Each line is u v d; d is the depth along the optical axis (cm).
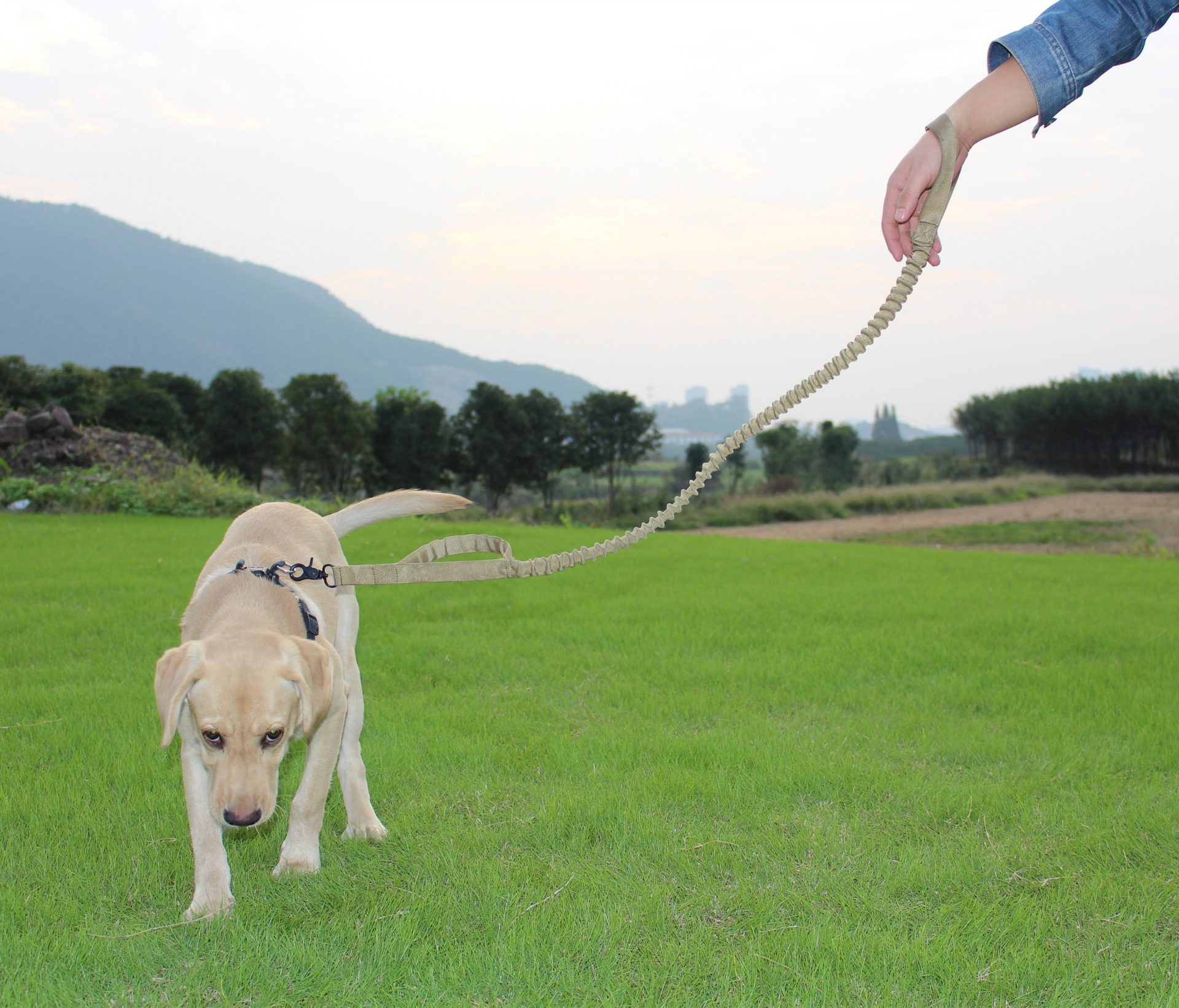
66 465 1978
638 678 587
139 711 488
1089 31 239
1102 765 426
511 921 277
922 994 244
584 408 5462
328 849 338
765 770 413
